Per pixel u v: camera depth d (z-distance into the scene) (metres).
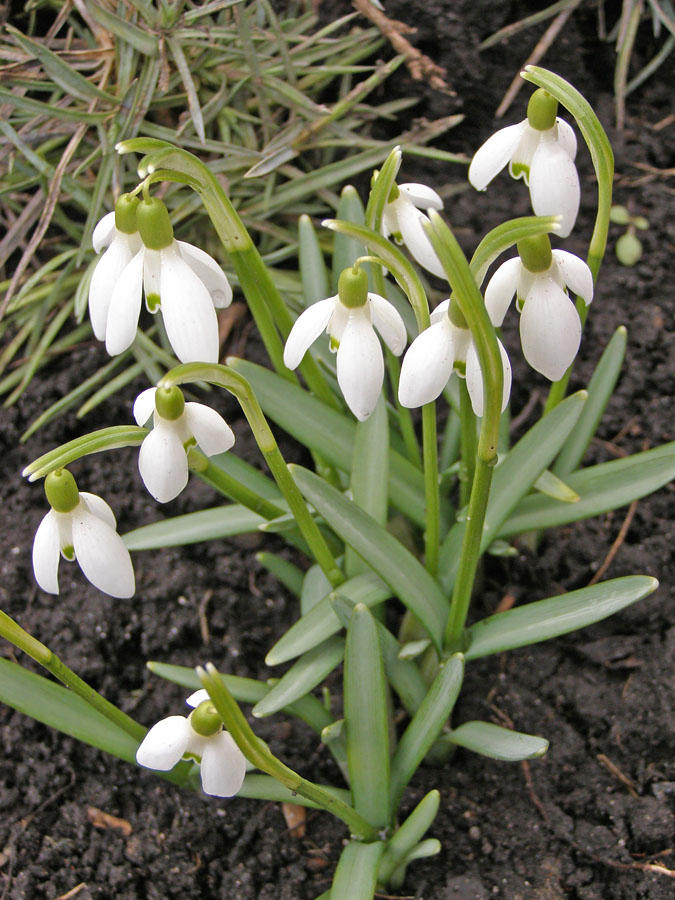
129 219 0.23
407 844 0.27
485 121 0.43
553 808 0.31
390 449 0.32
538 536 0.35
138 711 0.34
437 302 0.40
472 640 0.29
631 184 0.42
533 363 0.24
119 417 0.39
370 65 0.43
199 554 0.36
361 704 0.27
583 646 0.33
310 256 0.35
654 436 0.38
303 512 0.27
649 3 0.43
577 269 0.23
